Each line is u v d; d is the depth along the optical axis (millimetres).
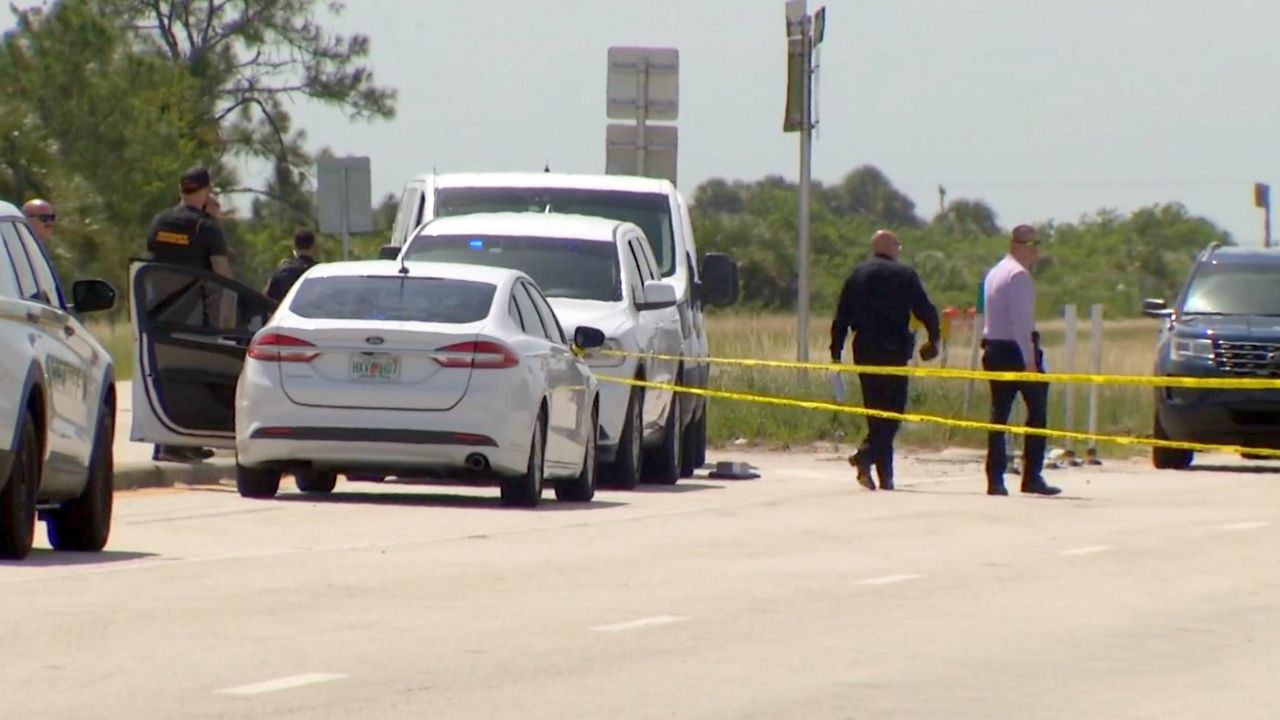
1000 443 78750
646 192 90062
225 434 74750
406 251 80688
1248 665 38219
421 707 33000
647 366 80000
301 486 74500
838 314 81250
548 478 70000
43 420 50281
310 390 66188
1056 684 36062
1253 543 58875
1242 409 100688
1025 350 79250
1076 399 124188
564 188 89562
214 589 45875
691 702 33875
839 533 60781
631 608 44094
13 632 39500
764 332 161250
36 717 31562
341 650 38094
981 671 37219
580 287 80000
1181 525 64500
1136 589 48531
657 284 81250
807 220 112750
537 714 32656
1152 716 33375
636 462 79625
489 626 41281
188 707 32531
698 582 48625
